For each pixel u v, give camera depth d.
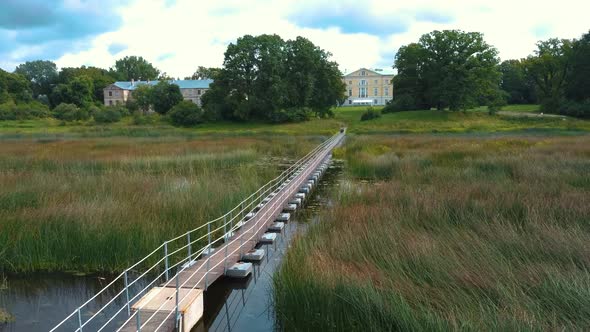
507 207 12.05
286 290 7.56
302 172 20.83
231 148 31.88
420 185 16.12
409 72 82.94
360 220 11.59
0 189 14.29
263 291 9.02
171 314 6.88
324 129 62.88
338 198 15.93
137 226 11.03
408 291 7.24
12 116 74.94
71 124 70.81
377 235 9.92
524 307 6.59
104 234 10.41
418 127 62.28
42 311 8.23
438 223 11.08
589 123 58.38
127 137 47.34
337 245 9.48
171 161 24.14
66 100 93.12
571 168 18.52
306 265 8.27
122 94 106.38
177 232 11.37
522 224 10.84
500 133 48.62
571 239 9.10
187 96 107.50
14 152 28.00
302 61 70.50
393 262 8.34
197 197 13.94
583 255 8.26
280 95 67.81
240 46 69.44
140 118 71.81
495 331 5.91
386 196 14.48
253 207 14.72
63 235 10.33
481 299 6.91
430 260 8.23
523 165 19.45
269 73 68.44
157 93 82.44
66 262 10.07
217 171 21.58
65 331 7.47
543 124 59.72
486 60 74.25
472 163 21.23
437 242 9.40
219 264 9.02
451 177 17.66
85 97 93.56
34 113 78.50
